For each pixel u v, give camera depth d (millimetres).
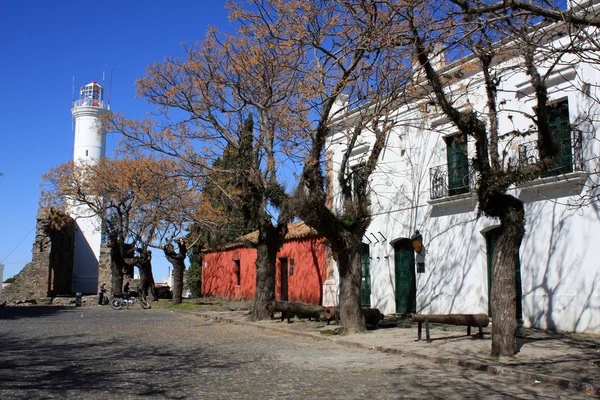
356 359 10344
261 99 17125
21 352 11406
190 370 9078
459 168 16281
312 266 23547
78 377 8383
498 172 9953
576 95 13062
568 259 13055
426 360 10086
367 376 8492
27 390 7379
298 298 24438
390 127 14180
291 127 14641
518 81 14547
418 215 17703
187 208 24297
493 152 10609
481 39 10812
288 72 15648
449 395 7094
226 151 18219
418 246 17250
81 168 32750
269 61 15609
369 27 11266
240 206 18891
